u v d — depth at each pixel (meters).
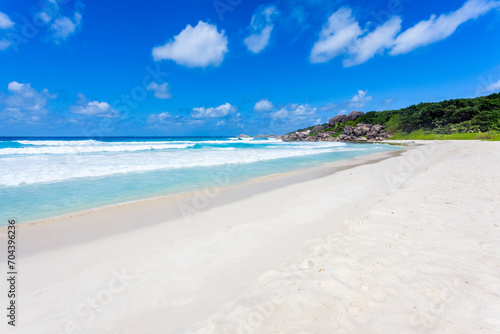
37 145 27.11
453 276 2.59
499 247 3.15
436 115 58.56
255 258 3.77
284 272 2.95
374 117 80.88
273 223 5.28
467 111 51.38
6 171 10.80
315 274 2.78
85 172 11.30
